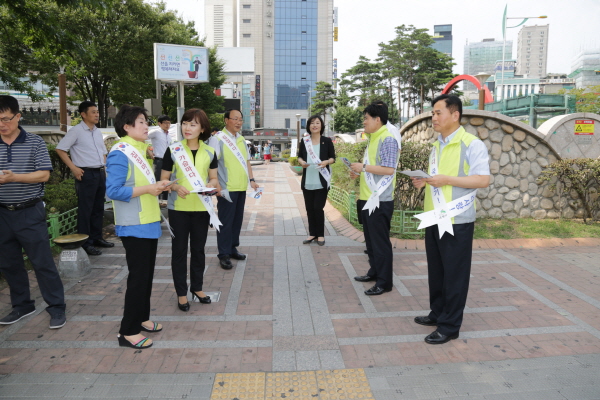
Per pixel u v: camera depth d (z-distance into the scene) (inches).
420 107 2204.7
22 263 141.7
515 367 113.6
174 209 144.1
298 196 437.7
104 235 257.3
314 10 3528.5
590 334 132.6
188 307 150.4
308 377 109.0
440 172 125.0
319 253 224.8
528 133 272.8
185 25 1112.8
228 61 3117.6
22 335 131.0
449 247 123.0
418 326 138.6
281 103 3585.1
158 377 108.4
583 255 218.5
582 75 4109.3
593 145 277.9
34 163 133.4
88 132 210.2
